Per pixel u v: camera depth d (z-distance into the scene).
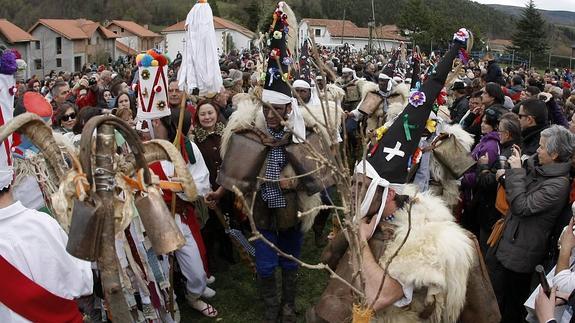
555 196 3.33
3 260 2.13
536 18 43.38
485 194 4.52
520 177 3.51
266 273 3.95
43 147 1.84
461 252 2.22
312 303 4.64
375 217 2.37
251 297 4.74
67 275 2.29
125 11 75.81
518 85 11.16
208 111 4.89
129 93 6.55
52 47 46.59
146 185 1.88
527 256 3.46
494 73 9.27
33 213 2.27
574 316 2.39
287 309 4.11
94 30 49.06
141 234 3.40
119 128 1.73
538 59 43.50
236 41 29.88
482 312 2.31
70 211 1.73
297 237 4.05
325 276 5.17
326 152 2.57
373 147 2.52
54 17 69.56
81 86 8.98
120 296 1.68
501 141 4.45
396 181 2.39
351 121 7.37
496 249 3.73
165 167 3.76
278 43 3.75
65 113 4.83
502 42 46.25
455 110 8.30
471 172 4.54
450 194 4.56
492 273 3.73
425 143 4.26
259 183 3.80
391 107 5.51
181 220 3.93
